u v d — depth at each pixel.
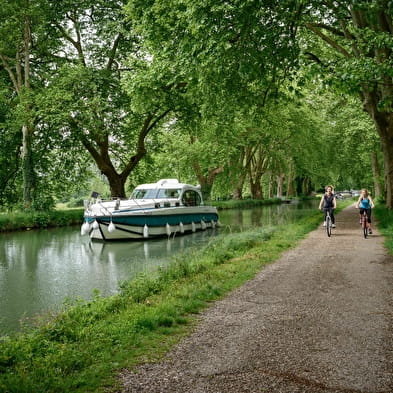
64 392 3.96
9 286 11.37
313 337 5.44
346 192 97.81
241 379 4.23
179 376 4.33
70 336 5.73
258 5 11.58
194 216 26.55
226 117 18.69
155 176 40.00
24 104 27.34
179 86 23.17
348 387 4.03
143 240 22.28
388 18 13.51
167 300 7.42
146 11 16.55
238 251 13.39
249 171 62.19
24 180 29.53
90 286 11.23
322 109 34.81
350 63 10.25
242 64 12.55
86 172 36.31
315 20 17.28
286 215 35.41
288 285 8.53
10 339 5.80
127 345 5.23
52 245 20.16
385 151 19.89
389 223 18.58
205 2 12.02
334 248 13.57
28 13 26.92
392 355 4.80
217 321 6.25
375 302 7.07
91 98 27.12
